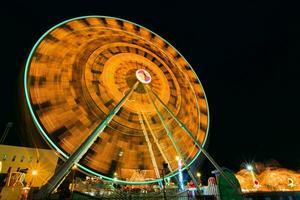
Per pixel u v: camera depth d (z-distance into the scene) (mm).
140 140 25750
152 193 15758
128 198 13469
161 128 27641
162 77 31094
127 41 30734
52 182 13062
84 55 25438
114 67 27531
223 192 12930
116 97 25781
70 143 20547
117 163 23094
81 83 23688
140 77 26203
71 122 21375
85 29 26547
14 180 16562
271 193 13289
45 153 48969
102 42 28031
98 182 27000
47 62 21891
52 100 20797
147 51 32031
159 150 26281
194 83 32469
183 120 30016
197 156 25812
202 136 27500
